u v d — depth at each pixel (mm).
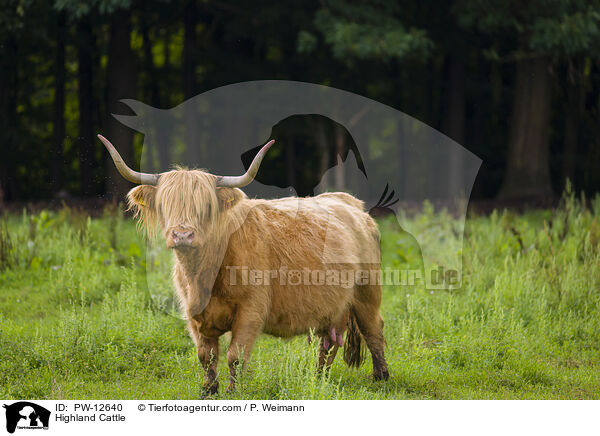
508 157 43469
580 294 17328
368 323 12953
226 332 12156
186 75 45594
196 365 13070
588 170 50781
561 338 15297
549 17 37844
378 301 13094
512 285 17312
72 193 51594
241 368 11180
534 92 42125
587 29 36469
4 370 12750
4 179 48500
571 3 38031
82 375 12805
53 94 55250
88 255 21000
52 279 19906
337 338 12922
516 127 42750
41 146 52594
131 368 13320
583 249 21297
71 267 19234
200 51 46219
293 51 44938
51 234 24625
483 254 21469
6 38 42750
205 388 11375
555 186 52656
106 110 50875
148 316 15039
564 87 47750
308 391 10977
